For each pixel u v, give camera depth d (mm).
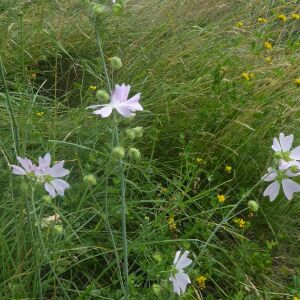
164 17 918
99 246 567
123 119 400
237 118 710
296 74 779
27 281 487
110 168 481
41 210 489
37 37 874
